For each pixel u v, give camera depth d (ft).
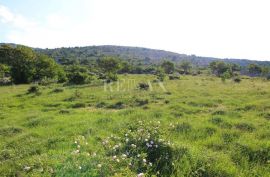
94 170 16.48
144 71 257.14
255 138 29.30
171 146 22.24
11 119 49.88
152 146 21.98
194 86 106.32
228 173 20.04
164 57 582.35
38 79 162.20
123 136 26.20
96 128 34.37
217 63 247.50
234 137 29.60
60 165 17.93
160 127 26.73
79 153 19.95
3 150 27.81
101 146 23.48
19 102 75.20
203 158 21.68
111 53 550.36
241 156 23.81
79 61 327.67
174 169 19.84
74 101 72.23
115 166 17.56
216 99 65.41
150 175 18.67
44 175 17.44
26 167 18.92
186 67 290.56
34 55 217.77
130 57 501.15
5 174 20.81
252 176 20.17
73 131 33.99
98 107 63.36
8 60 214.48
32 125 41.75
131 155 20.17
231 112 45.11
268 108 50.06
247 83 121.70
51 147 27.63
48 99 77.56
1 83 155.02
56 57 403.95
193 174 19.44
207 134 31.07
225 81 132.16
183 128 32.76
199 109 50.31
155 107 56.70
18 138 33.32
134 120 36.76
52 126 38.88
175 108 52.37
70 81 132.36
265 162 23.04
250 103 55.83
